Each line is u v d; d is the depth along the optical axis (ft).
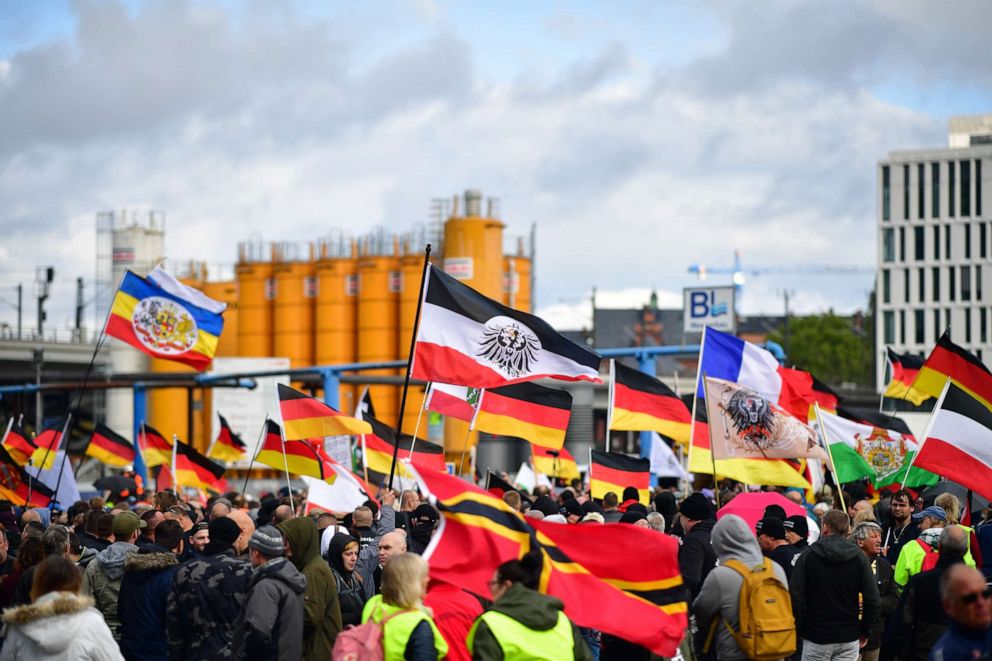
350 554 45.78
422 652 31.45
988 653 27.20
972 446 56.44
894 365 101.86
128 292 78.38
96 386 186.80
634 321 493.36
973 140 458.91
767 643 37.40
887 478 80.23
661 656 38.45
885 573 49.19
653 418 74.28
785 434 59.36
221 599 38.78
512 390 68.69
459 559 34.22
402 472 83.15
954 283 412.36
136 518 44.70
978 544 44.83
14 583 43.80
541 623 30.81
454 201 339.57
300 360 362.33
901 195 419.33
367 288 349.41
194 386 184.14
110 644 32.22
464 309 53.47
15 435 93.45
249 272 368.07
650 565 36.35
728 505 55.93
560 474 103.19
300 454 74.69
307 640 38.88
